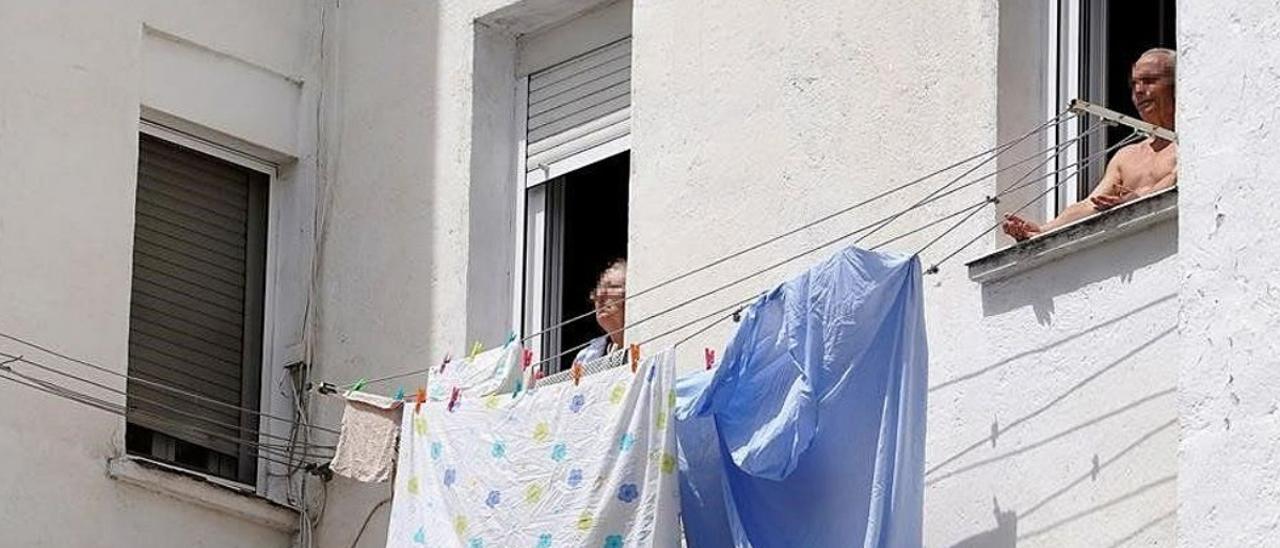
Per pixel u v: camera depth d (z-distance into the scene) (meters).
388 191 17.45
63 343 16.55
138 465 16.58
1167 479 13.16
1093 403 13.54
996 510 13.80
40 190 16.67
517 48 17.45
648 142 16.08
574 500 13.91
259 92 17.86
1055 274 13.84
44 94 16.81
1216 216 12.16
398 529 14.75
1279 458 11.70
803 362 13.48
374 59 17.77
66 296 16.61
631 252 15.97
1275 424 11.74
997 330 14.04
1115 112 13.90
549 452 14.12
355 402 15.50
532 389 14.40
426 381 16.88
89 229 16.81
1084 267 13.72
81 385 16.55
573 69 17.16
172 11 17.52
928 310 14.40
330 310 17.53
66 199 16.77
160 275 17.39
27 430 16.30
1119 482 13.34
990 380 13.99
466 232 16.95
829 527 13.47
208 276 17.59
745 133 15.61
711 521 13.93
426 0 17.58
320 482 17.17
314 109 17.91
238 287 17.72
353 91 17.83
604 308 15.98
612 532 13.76
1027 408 13.80
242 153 17.84
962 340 14.19
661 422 13.77
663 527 13.65
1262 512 11.70
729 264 15.45
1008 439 13.85
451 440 14.66
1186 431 12.01
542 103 17.27
